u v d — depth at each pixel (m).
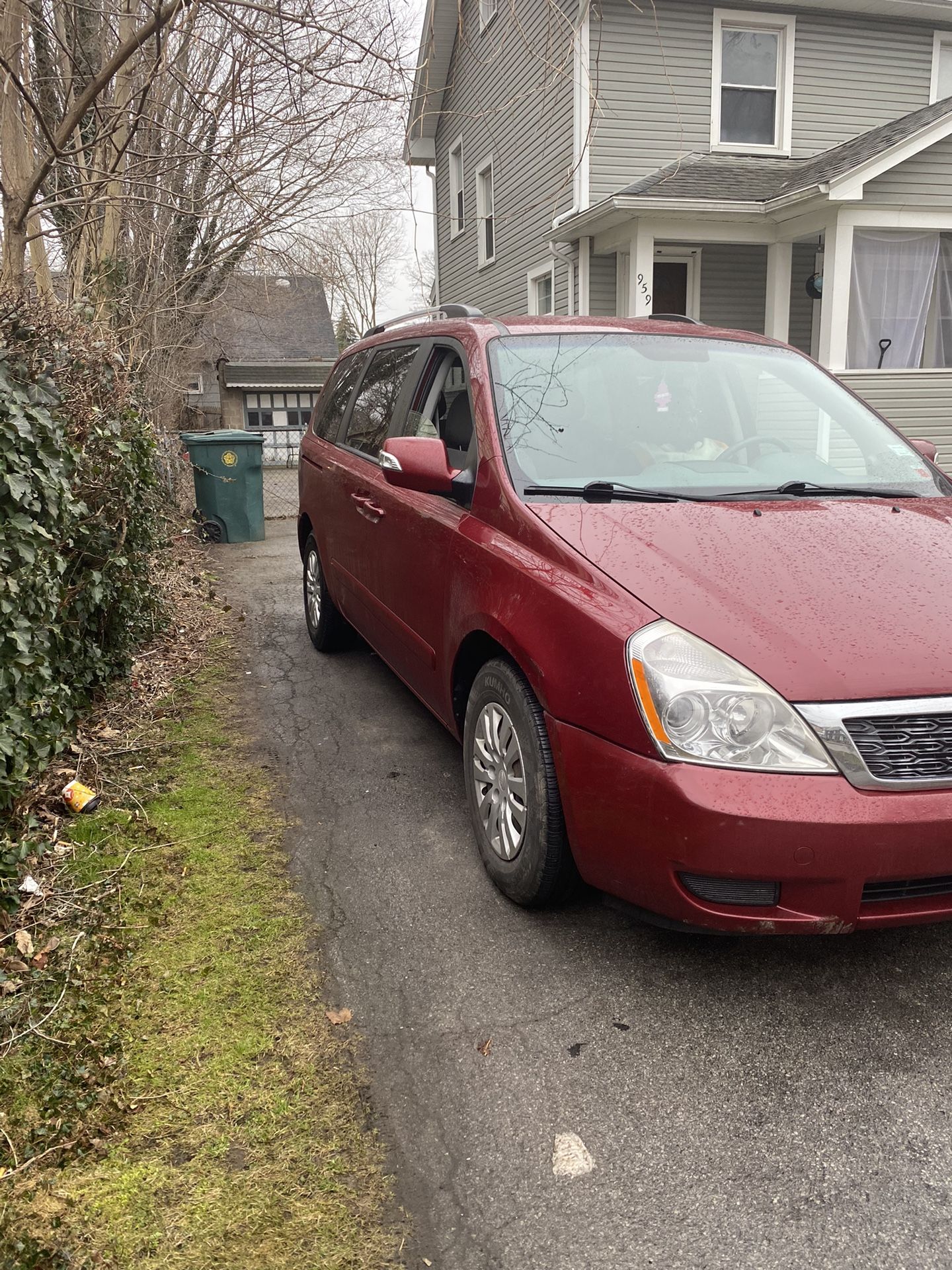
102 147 5.92
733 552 2.66
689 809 2.19
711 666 2.26
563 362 3.63
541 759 2.68
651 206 10.72
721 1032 2.39
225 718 4.69
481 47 15.71
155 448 5.67
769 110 13.45
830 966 2.67
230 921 2.86
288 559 9.62
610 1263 1.76
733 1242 1.80
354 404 5.21
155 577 6.16
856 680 2.22
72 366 3.93
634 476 3.25
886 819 2.13
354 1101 2.15
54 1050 2.28
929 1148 2.02
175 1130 2.06
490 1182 1.94
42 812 3.49
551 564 2.75
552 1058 2.30
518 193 14.95
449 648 3.32
